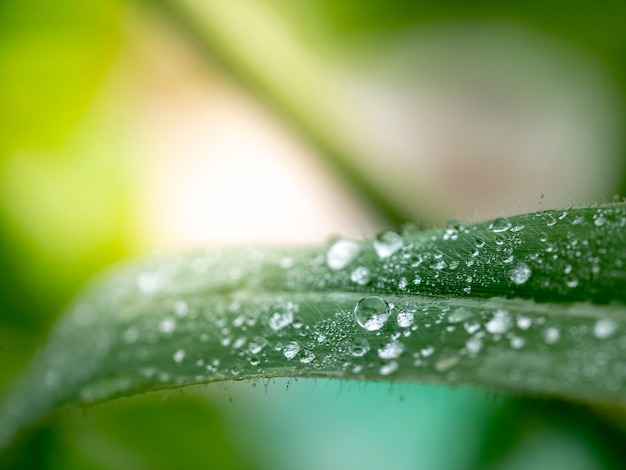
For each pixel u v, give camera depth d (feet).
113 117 0.97
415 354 0.48
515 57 1.02
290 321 0.51
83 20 0.92
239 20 0.78
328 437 0.76
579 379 0.47
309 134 0.83
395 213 0.85
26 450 0.67
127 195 0.94
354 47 1.01
